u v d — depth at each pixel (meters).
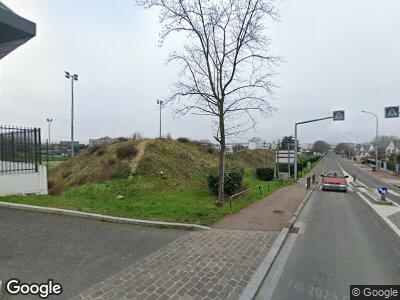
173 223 8.54
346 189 22.20
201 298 4.56
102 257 5.93
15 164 11.27
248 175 27.73
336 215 12.32
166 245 6.87
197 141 30.27
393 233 9.30
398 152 60.22
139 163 17.06
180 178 16.95
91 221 8.38
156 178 15.95
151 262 5.82
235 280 5.23
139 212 9.67
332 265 6.32
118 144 20.86
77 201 10.66
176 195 13.55
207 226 8.77
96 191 13.66
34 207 8.97
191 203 11.80
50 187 16.95
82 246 6.46
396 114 23.92
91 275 5.12
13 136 11.23
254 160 45.28
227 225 9.14
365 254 7.09
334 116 26.84
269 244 7.42
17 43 11.02
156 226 8.39
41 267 5.35
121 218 8.55
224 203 12.32
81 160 20.78
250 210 11.84
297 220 10.91
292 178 31.91
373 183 32.19
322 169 54.62
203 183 17.25
